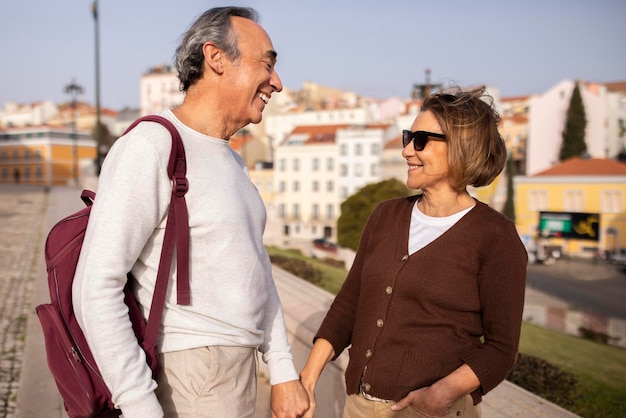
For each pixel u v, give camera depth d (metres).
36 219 14.06
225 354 1.50
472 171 1.67
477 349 1.62
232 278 1.49
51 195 22.05
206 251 1.46
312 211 54.47
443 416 1.59
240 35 1.53
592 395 4.07
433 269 1.66
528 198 43.53
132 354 1.34
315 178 54.25
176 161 1.43
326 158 53.75
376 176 51.81
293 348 3.53
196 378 1.46
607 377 4.85
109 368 1.31
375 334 1.72
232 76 1.53
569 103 51.25
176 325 1.46
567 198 42.09
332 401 2.90
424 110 1.74
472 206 1.75
